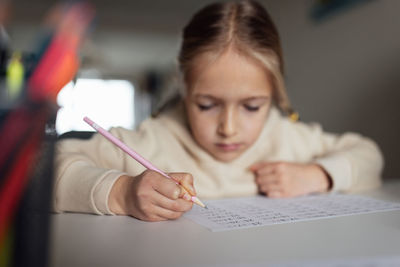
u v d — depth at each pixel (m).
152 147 0.73
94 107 4.96
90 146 0.66
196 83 0.63
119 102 5.23
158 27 3.38
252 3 0.75
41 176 0.24
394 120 1.19
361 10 1.37
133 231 0.37
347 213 0.47
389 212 0.48
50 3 2.79
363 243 0.32
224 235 0.36
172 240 0.34
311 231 0.37
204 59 0.62
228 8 0.70
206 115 0.64
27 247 0.23
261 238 0.34
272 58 0.66
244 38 0.63
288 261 0.27
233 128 0.63
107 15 3.18
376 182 0.77
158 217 0.42
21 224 0.22
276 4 2.18
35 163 0.23
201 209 0.50
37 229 0.23
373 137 1.30
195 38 0.67
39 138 0.23
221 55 0.62
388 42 1.22
